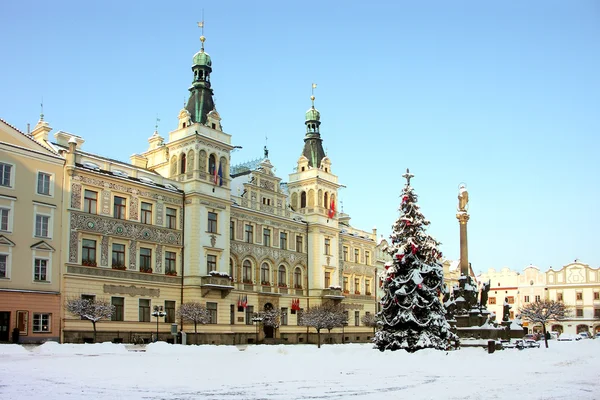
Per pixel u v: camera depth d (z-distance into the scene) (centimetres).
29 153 5541
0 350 4288
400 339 4425
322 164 9238
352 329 9450
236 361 3756
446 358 3866
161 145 8031
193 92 7500
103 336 5906
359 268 9894
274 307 8094
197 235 6875
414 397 2066
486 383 2541
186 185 7012
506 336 5450
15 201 5394
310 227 8888
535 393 2198
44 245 5534
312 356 4222
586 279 14450
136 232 6375
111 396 2014
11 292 5238
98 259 5981
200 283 6806
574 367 3459
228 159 7481
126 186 6344
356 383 2503
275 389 2264
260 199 8169
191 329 6712
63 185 5781
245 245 7769
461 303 5381
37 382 2383
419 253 4594
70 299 5631
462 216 5591
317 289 8700
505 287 15400
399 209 4694
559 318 10062
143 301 6378
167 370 3033
